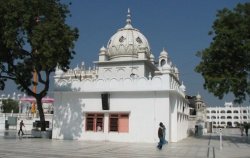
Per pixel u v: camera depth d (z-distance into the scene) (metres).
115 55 53.97
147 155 18.66
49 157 16.41
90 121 32.44
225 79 32.34
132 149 22.70
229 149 24.31
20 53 30.80
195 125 52.72
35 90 43.75
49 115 51.94
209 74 34.22
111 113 31.75
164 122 30.09
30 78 33.25
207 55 33.88
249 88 32.62
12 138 32.09
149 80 30.91
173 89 30.34
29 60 31.67
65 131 33.00
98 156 17.52
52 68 31.80
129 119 31.11
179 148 24.33
